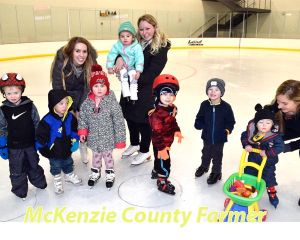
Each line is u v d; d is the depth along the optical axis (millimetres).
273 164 2053
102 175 2621
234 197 1802
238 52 14289
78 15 13578
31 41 12344
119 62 2570
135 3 15750
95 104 2254
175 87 2059
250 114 4570
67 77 2486
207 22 17547
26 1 12352
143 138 2729
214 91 2197
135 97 2549
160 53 2508
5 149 2094
